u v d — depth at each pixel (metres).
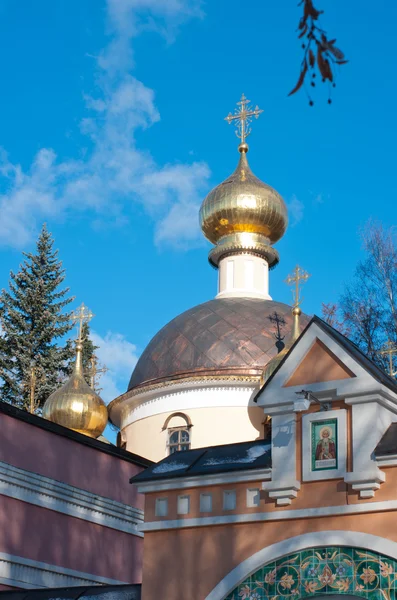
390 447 16.27
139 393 33.50
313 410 17.33
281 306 35.66
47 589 20.50
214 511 17.67
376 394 16.62
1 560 22.92
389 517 16.05
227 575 17.16
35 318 51.81
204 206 38.75
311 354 17.47
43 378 49.38
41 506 24.41
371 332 34.53
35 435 24.75
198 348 33.41
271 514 17.03
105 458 26.81
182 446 32.31
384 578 15.80
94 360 49.16
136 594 19.41
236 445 18.86
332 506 16.53
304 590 16.42
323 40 8.40
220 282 37.94
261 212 37.97
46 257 53.53
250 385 32.22
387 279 35.41
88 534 25.62
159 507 18.31
